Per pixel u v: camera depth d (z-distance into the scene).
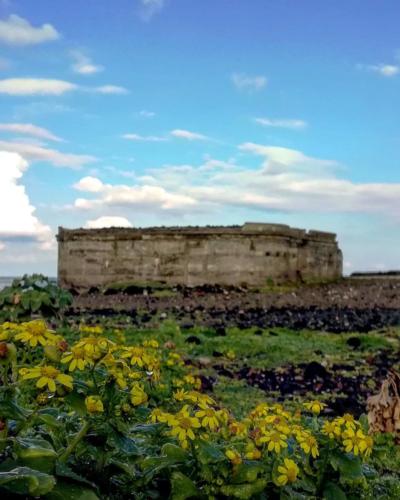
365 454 4.00
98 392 3.58
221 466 3.77
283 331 17.25
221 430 4.34
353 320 20.23
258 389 10.22
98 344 3.54
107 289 34.28
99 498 3.35
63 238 37.62
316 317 21.11
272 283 33.81
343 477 4.05
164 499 3.82
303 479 4.09
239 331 16.95
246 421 4.43
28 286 12.17
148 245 34.94
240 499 3.73
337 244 40.50
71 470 3.45
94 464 3.69
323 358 13.27
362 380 11.01
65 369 5.50
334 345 14.90
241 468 3.75
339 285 36.31
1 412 3.19
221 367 11.95
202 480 3.78
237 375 11.32
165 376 9.10
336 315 21.84
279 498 3.89
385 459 6.43
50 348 3.39
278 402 9.30
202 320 19.78
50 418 3.45
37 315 12.15
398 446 7.01
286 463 3.73
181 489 3.60
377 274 45.47
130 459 3.77
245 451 4.01
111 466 3.69
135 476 3.80
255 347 14.12
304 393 9.99
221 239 33.62
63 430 3.82
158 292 32.81
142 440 4.27
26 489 2.97
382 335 16.66
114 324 17.56
